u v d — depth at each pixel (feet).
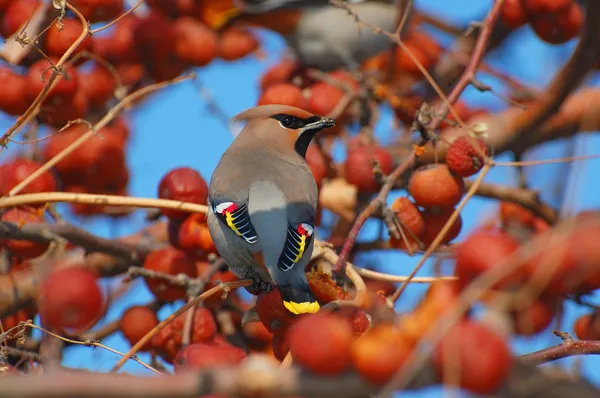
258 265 27.17
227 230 27.27
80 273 17.38
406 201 27.30
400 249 28.22
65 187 32.19
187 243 28.37
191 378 13.48
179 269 28.04
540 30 31.30
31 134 31.01
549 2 30.45
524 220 30.48
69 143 31.32
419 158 28.78
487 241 15.35
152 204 27.40
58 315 17.16
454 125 27.48
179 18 37.22
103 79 33.88
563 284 15.26
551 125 31.86
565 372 14.23
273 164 29.81
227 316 28.96
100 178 32.42
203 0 37.14
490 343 13.69
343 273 24.82
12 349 24.85
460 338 13.71
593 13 26.63
